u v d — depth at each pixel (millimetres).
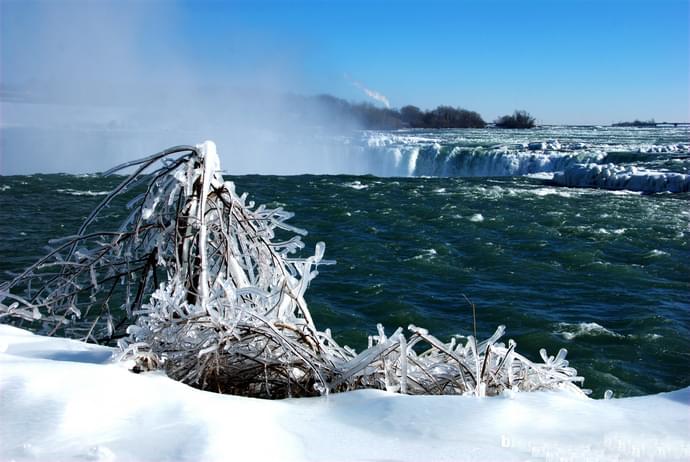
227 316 3877
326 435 2727
